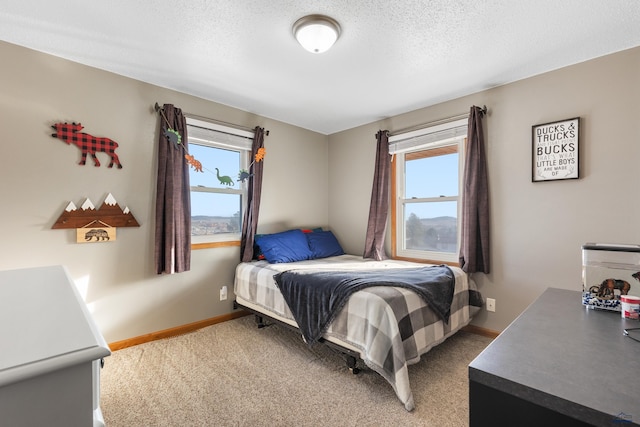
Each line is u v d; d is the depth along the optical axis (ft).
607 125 6.74
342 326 6.25
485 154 8.59
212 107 9.59
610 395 1.84
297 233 10.94
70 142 7.09
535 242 7.75
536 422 1.95
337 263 9.68
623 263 3.50
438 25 5.76
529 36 6.11
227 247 9.95
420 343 6.09
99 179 7.50
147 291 8.25
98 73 7.50
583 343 2.61
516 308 8.05
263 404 5.46
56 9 5.35
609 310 3.49
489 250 8.42
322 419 5.07
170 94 8.70
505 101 8.26
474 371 2.20
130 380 6.25
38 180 6.72
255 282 8.93
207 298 9.43
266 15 5.52
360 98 9.34
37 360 1.40
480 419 2.18
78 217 7.18
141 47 6.60
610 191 6.71
